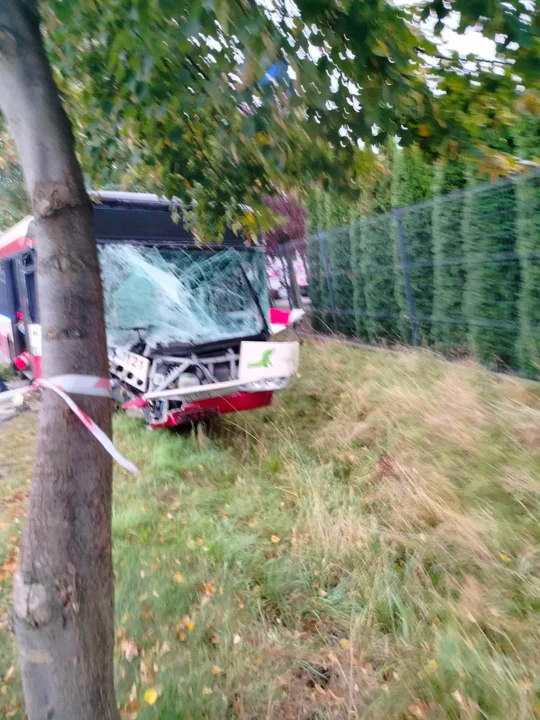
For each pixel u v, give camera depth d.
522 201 6.07
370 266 9.74
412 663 2.66
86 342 1.73
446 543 3.47
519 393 5.09
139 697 2.49
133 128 2.96
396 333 9.38
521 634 2.69
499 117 2.68
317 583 3.43
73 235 1.73
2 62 1.71
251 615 3.14
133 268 5.95
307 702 2.57
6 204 7.57
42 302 1.74
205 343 5.99
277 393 6.96
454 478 4.09
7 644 2.84
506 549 3.28
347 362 7.97
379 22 1.92
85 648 1.67
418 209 8.53
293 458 5.25
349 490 4.50
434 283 8.06
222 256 6.37
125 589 3.24
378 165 3.13
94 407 1.73
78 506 1.67
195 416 5.75
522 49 1.91
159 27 1.90
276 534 4.00
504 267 6.77
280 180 3.03
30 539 1.66
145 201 6.05
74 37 2.43
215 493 4.71
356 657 2.80
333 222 11.32
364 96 2.06
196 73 2.34
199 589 3.35
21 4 1.75
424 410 5.18
